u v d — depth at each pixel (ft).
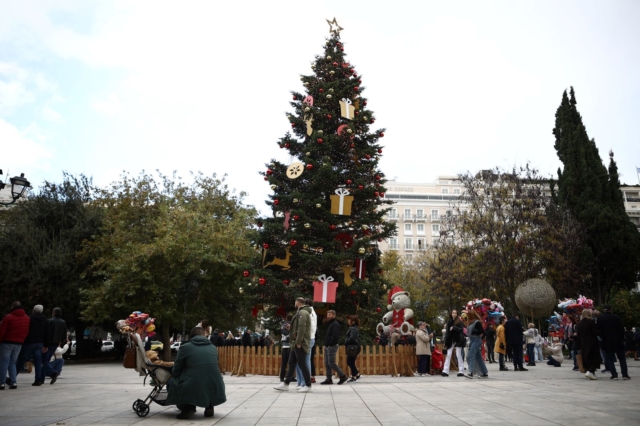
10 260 95.50
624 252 121.70
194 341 24.90
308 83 67.56
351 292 59.41
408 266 192.34
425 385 39.65
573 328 61.67
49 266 96.94
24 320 38.24
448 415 23.44
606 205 125.90
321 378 48.73
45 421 23.02
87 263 105.50
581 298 62.03
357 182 62.85
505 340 56.85
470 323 47.21
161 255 96.12
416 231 331.77
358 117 66.49
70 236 103.91
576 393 31.17
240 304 110.93
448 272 113.19
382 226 66.64
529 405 26.17
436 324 176.24
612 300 125.90
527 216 105.09
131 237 103.04
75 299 100.73
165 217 100.58
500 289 108.99
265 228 62.39
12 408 27.40
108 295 93.30
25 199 106.63
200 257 93.91
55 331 42.47
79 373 62.39
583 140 133.39
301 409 26.40
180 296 101.91
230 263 94.79
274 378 50.39
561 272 103.81
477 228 107.65
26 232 99.91
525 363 69.72
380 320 72.23
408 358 52.70
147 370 25.58
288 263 61.00
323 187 62.44
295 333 36.22
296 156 67.41
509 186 109.60
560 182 135.03
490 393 32.45
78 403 29.53
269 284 59.57
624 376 40.60
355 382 43.80
